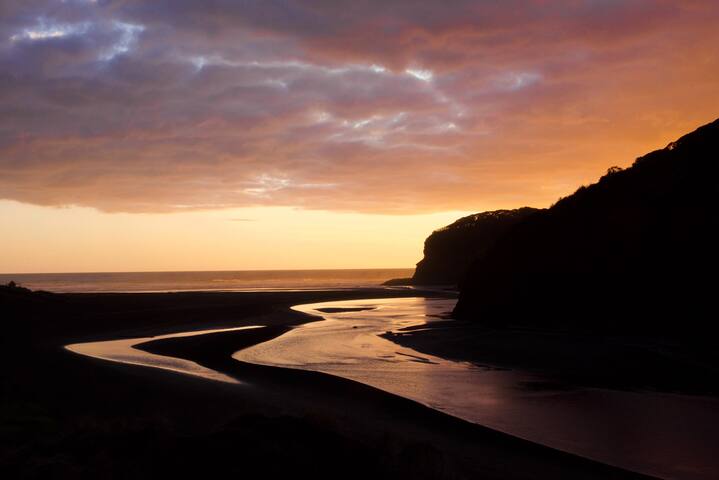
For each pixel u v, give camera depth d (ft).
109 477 23.22
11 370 64.28
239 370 73.26
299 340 108.99
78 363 72.54
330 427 31.73
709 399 55.36
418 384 65.10
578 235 120.47
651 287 96.78
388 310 195.83
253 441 27.22
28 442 30.42
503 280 136.98
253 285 453.17
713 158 101.30
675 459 38.01
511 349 89.71
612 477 34.14
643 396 57.16
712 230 91.20
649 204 107.76
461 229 495.41
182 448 26.37
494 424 47.09
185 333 123.65
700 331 83.56
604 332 97.96
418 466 26.81
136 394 53.72
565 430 45.19
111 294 229.45
